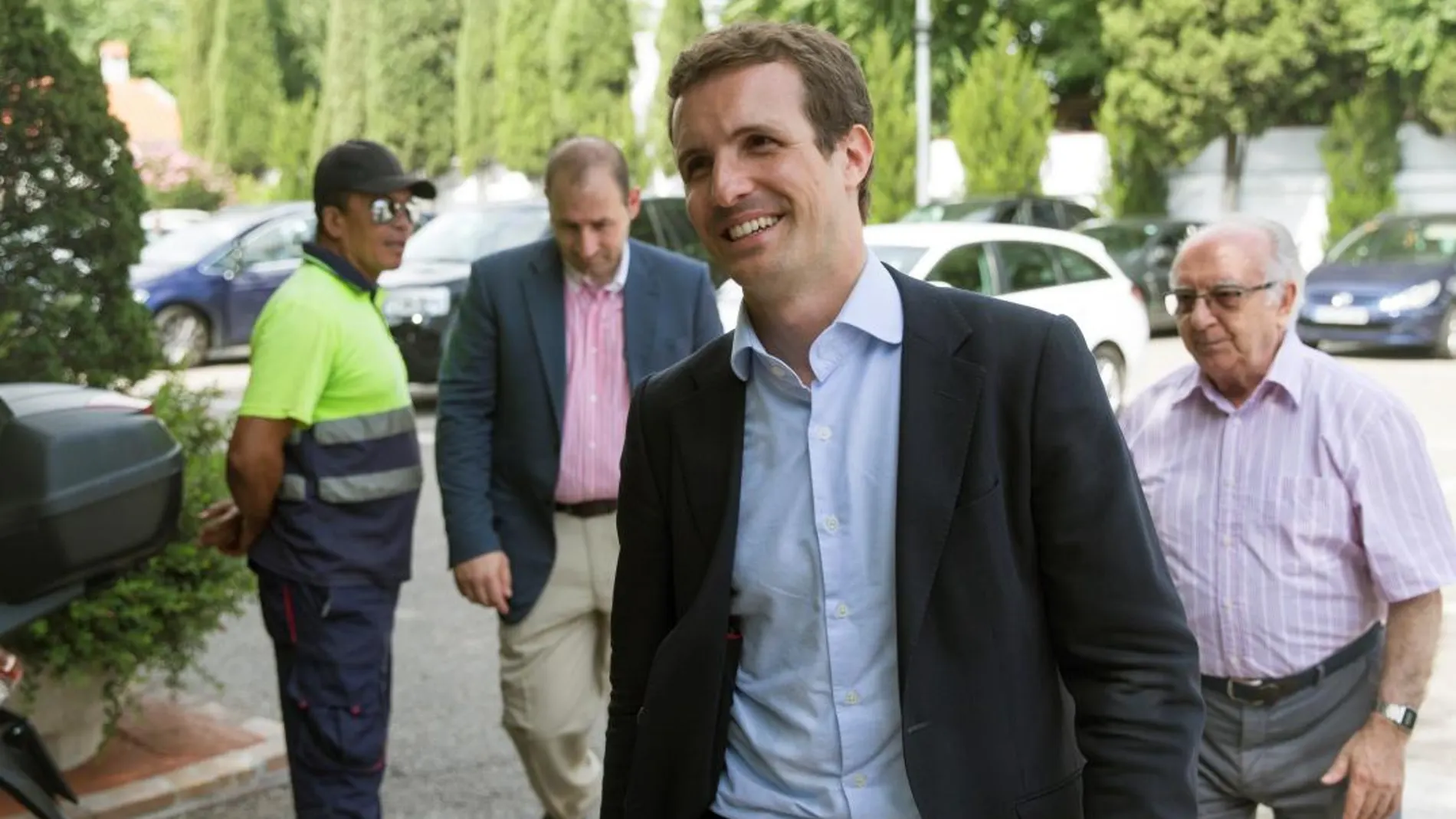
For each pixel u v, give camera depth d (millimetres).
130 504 2887
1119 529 1777
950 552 1778
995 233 11320
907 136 23359
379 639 3678
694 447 1942
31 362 4523
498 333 3787
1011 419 1786
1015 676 1787
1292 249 2828
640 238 12617
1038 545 1805
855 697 1847
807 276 1821
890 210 23250
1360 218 22156
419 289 12000
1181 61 22453
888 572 1825
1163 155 23391
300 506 3588
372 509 3643
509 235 13070
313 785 3625
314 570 3582
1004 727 1777
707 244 1845
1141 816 1739
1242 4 22016
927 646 1774
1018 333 1809
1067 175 25578
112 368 4742
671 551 2010
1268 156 23797
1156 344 17047
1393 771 2705
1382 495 2719
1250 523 2818
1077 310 11391
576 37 31625
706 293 3941
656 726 1947
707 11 30250
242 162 39062
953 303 1853
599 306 3814
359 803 3646
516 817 4547
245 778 4676
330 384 3582
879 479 1835
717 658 1910
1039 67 27047
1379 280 14781
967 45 26797
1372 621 2836
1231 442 2857
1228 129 23000
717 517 1921
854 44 26359
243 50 38750
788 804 1889
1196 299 2822
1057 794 1827
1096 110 29234
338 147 3643
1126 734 1764
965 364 1803
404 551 3742
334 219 3637
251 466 3521
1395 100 22172
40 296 4555
